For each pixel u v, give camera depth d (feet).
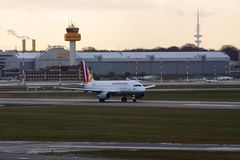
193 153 388.57
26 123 641.40
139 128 576.20
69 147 426.92
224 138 482.28
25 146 435.12
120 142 458.50
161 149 411.34
